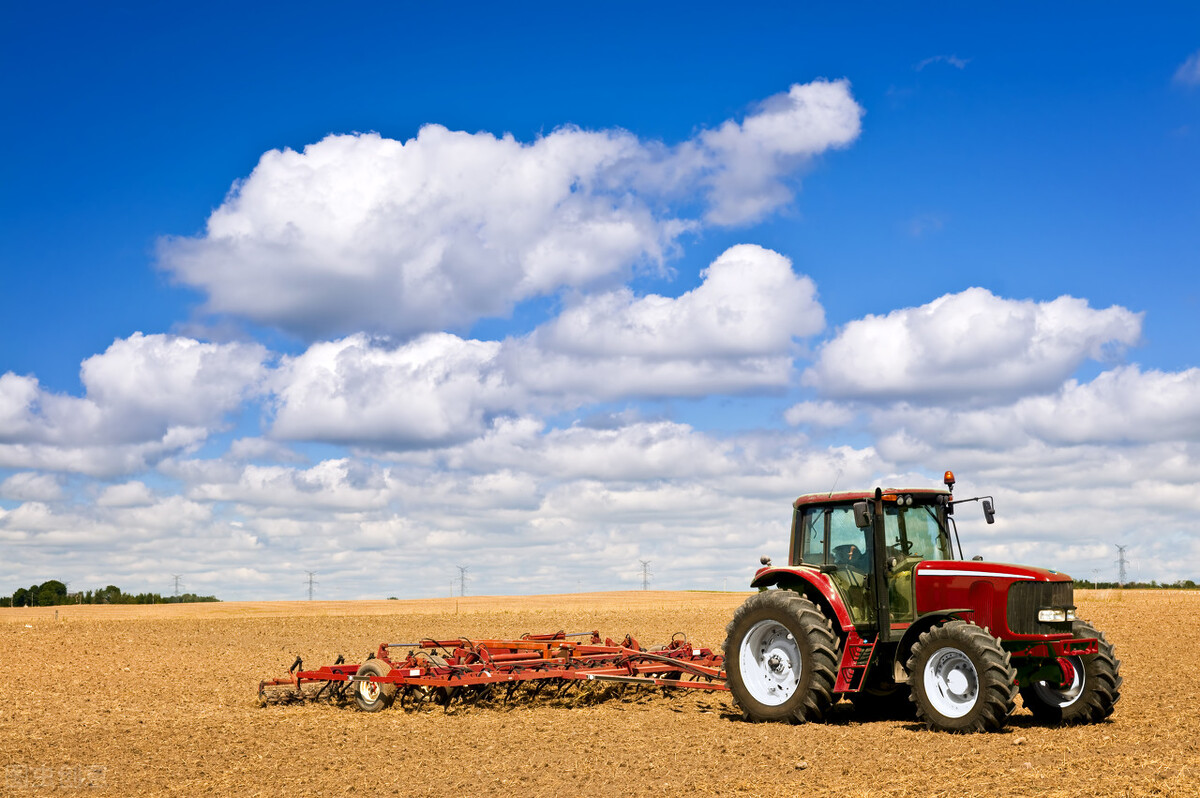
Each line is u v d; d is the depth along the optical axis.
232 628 30.66
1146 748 8.52
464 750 9.62
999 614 10.19
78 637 26.75
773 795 7.37
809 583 11.56
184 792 8.02
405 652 21.52
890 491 11.30
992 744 9.00
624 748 9.57
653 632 25.62
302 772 8.71
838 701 11.77
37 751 9.80
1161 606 34.50
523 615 37.34
